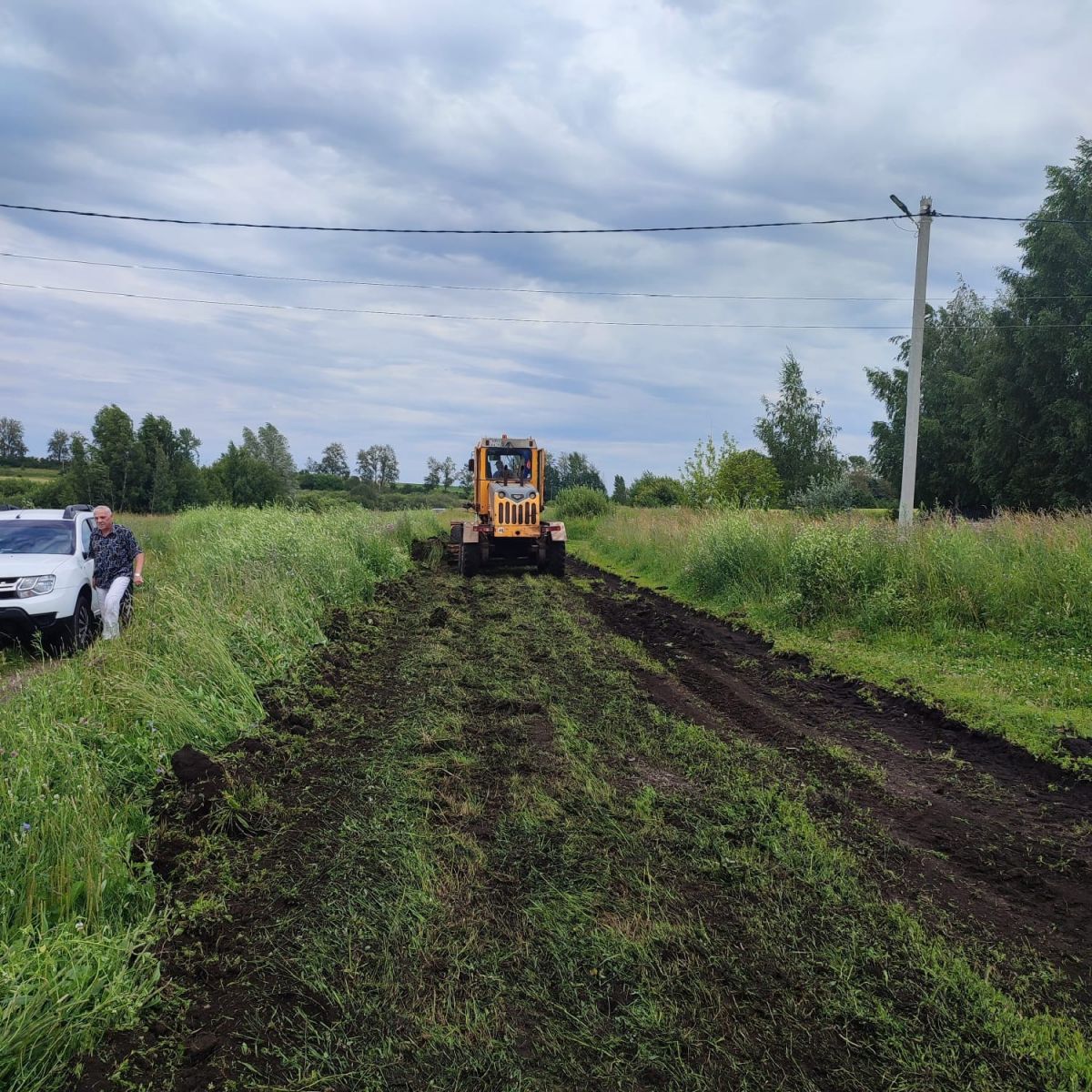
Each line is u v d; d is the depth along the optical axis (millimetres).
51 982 2941
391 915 3771
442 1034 2998
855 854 4477
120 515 30312
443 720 6684
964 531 10836
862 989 3268
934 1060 2875
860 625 10008
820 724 6914
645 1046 2936
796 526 13695
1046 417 27297
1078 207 26375
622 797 5188
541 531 17516
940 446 37188
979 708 6934
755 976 3350
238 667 7078
